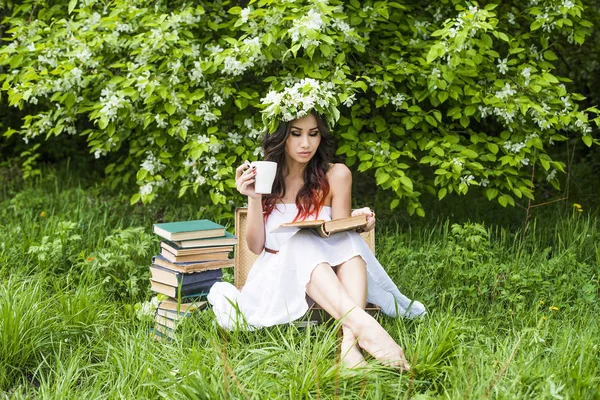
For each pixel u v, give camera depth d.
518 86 4.22
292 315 3.05
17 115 6.74
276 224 3.37
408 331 3.21
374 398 2.48
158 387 2.57
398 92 4.37
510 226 5.02
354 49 4.42
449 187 4.12
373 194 5.77
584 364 2.69
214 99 4.19
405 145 4.37
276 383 2.57
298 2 3.97
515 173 4.22
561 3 4.21
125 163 5.00
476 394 2.44
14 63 4.35
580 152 6.56
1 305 3.04
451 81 4.00
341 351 2.80
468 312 3.48
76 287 3.78
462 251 4.06
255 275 3.33
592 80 6.24
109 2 4.61
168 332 3.20
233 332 3.07
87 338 3.13
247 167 3.26
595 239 4.49
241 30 4.35
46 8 4.80
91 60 4.30
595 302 3.57
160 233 3.31
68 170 6.35
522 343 2.90
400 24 4.39
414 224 4.92
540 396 2.46
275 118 3.27
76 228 4.44
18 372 2.90
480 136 4.33
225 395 2.43
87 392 2.64
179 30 4.20
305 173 3.40
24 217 4.79
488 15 3.89
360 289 3.04
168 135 4.48
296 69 4.13
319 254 3.06
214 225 3.37
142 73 4.11
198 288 3.32
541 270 3.90
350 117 4.62
